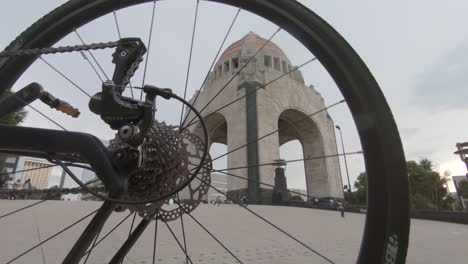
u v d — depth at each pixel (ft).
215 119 164.25
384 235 4.21
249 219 48.08
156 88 4.74
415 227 59.93
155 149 5.34
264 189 127.95
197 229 31.91
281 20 5.88
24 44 5.97
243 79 150.00
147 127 4.57
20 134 4.54
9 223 27.96
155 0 6.76
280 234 31.04
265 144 138.62
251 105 142.31
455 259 20.67
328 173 155.02
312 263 16.55
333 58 5.24
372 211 4.41
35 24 6.08
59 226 27.86
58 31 6.15
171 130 5.88
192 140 6.55
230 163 141.69
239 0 6.22
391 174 4.37
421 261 19.89
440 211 84.28
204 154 4.84
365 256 4.31
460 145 109.09
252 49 164.76
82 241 4.85
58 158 5.28
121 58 5.12
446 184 218.59
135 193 5.42
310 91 178.19
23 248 17.33
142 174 5.24
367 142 4.66
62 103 5.20
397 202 4.26
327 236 31.40
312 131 169.27
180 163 5.74
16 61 5.94
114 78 4.97
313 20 5.57
